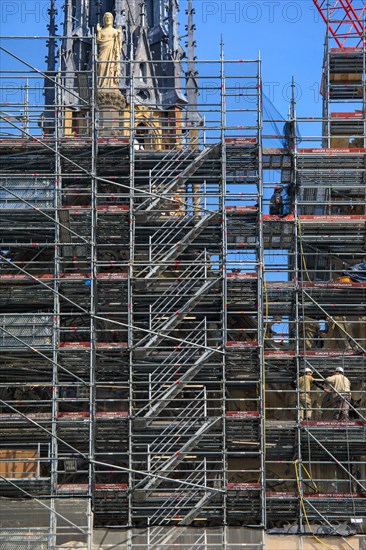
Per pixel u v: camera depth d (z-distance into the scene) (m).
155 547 141.88
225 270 147.75
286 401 153.00
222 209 149.50
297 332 147.88
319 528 143.75
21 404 146.25
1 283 150.75
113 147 152.75
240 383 146.25
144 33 180.50
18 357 146.38
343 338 150.38
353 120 156.88
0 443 145.75
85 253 150.50
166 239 152.38
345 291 149.75
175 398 150.50
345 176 155.00
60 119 152.62
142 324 149.50
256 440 145.62
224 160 151.38
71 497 140.75
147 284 148.38
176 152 153.38
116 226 150.75
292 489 149.75
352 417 150.50
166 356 146.75
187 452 143.38
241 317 152.25
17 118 155.38
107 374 147.75
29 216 149.88
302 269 157.50
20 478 140.88
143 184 155.62
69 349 144.88
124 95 174.62
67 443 142.75
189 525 142.62
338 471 150.12
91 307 146.62
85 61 181.38
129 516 142.50
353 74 165.75
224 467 143.62
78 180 154.00
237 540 142.12
